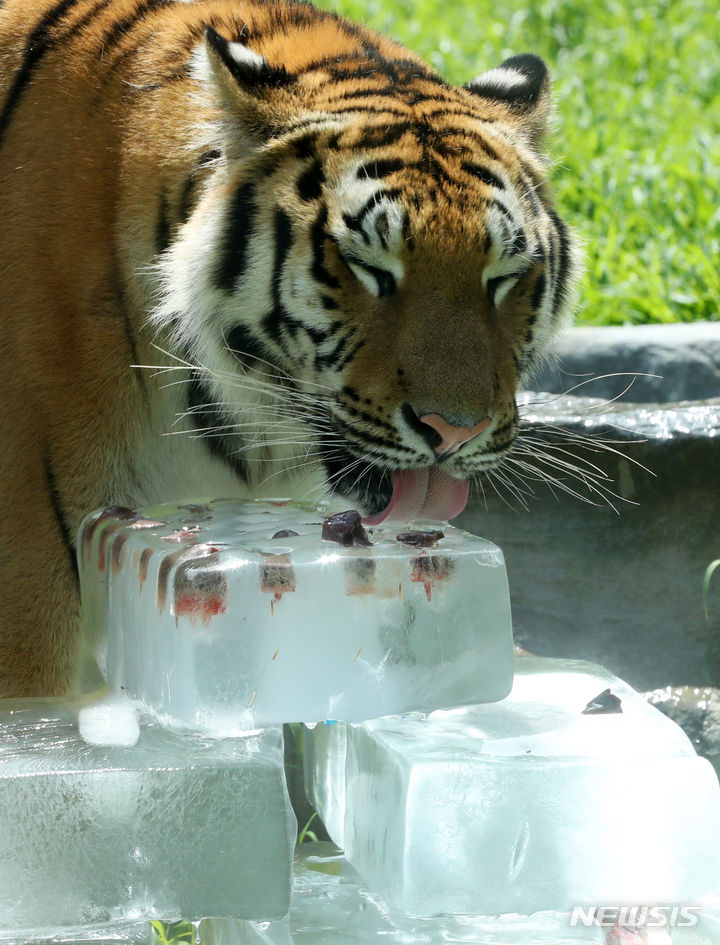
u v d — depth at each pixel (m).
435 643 6.07
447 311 6.57
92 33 7.55
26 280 7.16
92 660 7.57
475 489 9.65
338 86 7.28
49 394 7.09
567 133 15.75
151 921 6.13
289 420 7.31
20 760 5.79
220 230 7.02
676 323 12.06
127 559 6.49
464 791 5.79
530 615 9.83
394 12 21.50
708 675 9.41
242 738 6.07
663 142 15.80
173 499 7.66
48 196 7.25
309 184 6.87
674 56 19.61
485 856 5.80
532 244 6.97
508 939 6.18
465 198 6.70
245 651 5.88
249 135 7.03
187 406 7.46
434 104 7.34
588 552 9.74
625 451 9.56
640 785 5.87
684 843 5.88
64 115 7.35
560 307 7.77
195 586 5.84
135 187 7.21
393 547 6.11
